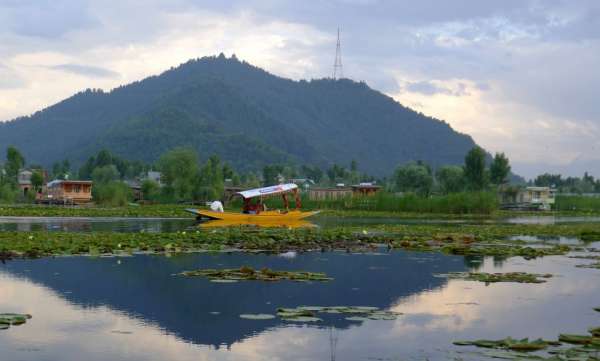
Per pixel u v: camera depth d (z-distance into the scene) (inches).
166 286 914.7
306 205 4569.4
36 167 6909.5
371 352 600.4
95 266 1103.0
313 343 629.9
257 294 864.3
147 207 4131.4
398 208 4244.6
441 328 694.5
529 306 817.5
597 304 834.2
